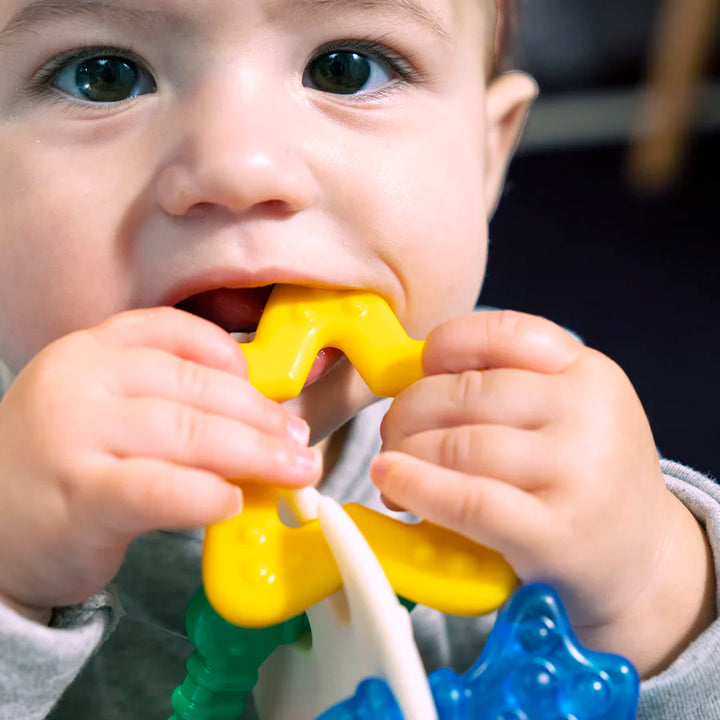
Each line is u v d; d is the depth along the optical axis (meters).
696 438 1.77
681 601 0.74
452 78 0.87
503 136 1.12
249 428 0.61
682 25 2.43
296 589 0.60
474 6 0.91
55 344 0.65
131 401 0.61
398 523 0.64
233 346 0.66
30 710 0.67
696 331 2.03
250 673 0.66
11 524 0.61
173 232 0.73
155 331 0.65
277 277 0.73
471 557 0.62
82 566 0.63
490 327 0.69
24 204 0.77
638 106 2.65
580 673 0.58
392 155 0.80
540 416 0.65
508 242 2.32
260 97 0.74
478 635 0.98
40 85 0.77
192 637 0.65
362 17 0.78
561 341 0.69
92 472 0.59
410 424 0.67
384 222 0.79
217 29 0.73
